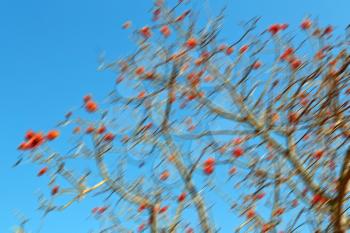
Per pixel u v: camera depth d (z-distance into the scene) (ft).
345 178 20.27
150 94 25.31
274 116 23.47
